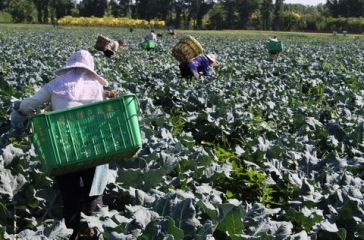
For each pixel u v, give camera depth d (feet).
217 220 16.15
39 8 404.98
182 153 23.32
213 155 25.07
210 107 37.45
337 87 51.65
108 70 55.42
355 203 17.53
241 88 46.14
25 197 18.88
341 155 27.25
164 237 14.19
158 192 19.13
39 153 16.55
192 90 42.14
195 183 21.75
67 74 17.56
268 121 36.14
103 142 16.33
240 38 201.87
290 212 18.07
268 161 24.49
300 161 24.14
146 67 65.98
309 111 36.58
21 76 44.01
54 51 86.69
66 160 16.02
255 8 422.41
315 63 79.10
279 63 79.30
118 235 13.92
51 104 17.52
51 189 19.38
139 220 15.17
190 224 15.44
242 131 31.99
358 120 33.50
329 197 19.17
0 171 18.88
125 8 440.86
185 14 448.65
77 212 17.78
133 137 16.58
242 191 22.66
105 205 19.43
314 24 419.74
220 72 64.08
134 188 19.25
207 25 416.87
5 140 23.67
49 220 18.57
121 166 21.67
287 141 27.48
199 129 32.53
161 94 42.14
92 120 16.25
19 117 17.71
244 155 25.12
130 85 44.27
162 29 328.08
